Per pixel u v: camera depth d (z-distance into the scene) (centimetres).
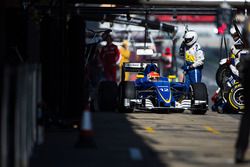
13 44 4325
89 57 6269
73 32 4722
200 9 6506
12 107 2628
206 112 5984
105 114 5497
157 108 5506
